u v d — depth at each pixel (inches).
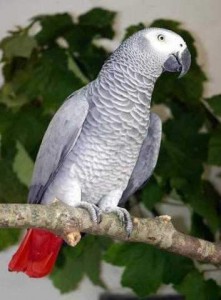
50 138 86.7
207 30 138.1
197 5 137.9
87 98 86.7
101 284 108.2
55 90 98.0
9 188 94.1
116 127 85.3
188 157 103.0
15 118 97.3
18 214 69.8
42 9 132.5
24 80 99.7
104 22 105.5
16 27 122.0
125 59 86.9
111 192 89.1
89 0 134.3
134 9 135.9
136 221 79.1
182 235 79.7
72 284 106.3
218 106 104.6
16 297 127.8
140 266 95.1
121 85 85.9
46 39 103.5
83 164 85.8
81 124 85.0
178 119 108.2
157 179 101.4
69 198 85.9
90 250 105.6
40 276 87.6
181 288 97.3
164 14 136.9
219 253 79.7
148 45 86.9
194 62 105.5
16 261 86.5
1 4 131.3
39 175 88.0
